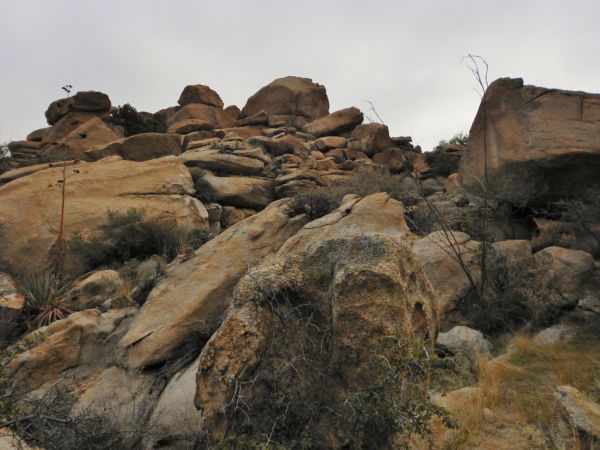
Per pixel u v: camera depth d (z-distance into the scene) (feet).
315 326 16.84
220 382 16.11
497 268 31.07
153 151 79.77
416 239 36.14
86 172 56.65
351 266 16.99
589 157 37.09
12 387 17.56
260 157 70.49
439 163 77.20
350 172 71.61
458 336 24.63
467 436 16.79
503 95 42.47
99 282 38.55
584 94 39.32
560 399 16.79
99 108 102.78
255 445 14.38
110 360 29.89
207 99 116.06
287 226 39.11
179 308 31.40
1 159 92.53
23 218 49.26
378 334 16.20
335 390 16.25
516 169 39.73
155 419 22.89
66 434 19.35
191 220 52.85
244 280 17.76
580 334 24.25
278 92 113.91
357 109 104.12
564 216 36.60
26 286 40.63
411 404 14.16
